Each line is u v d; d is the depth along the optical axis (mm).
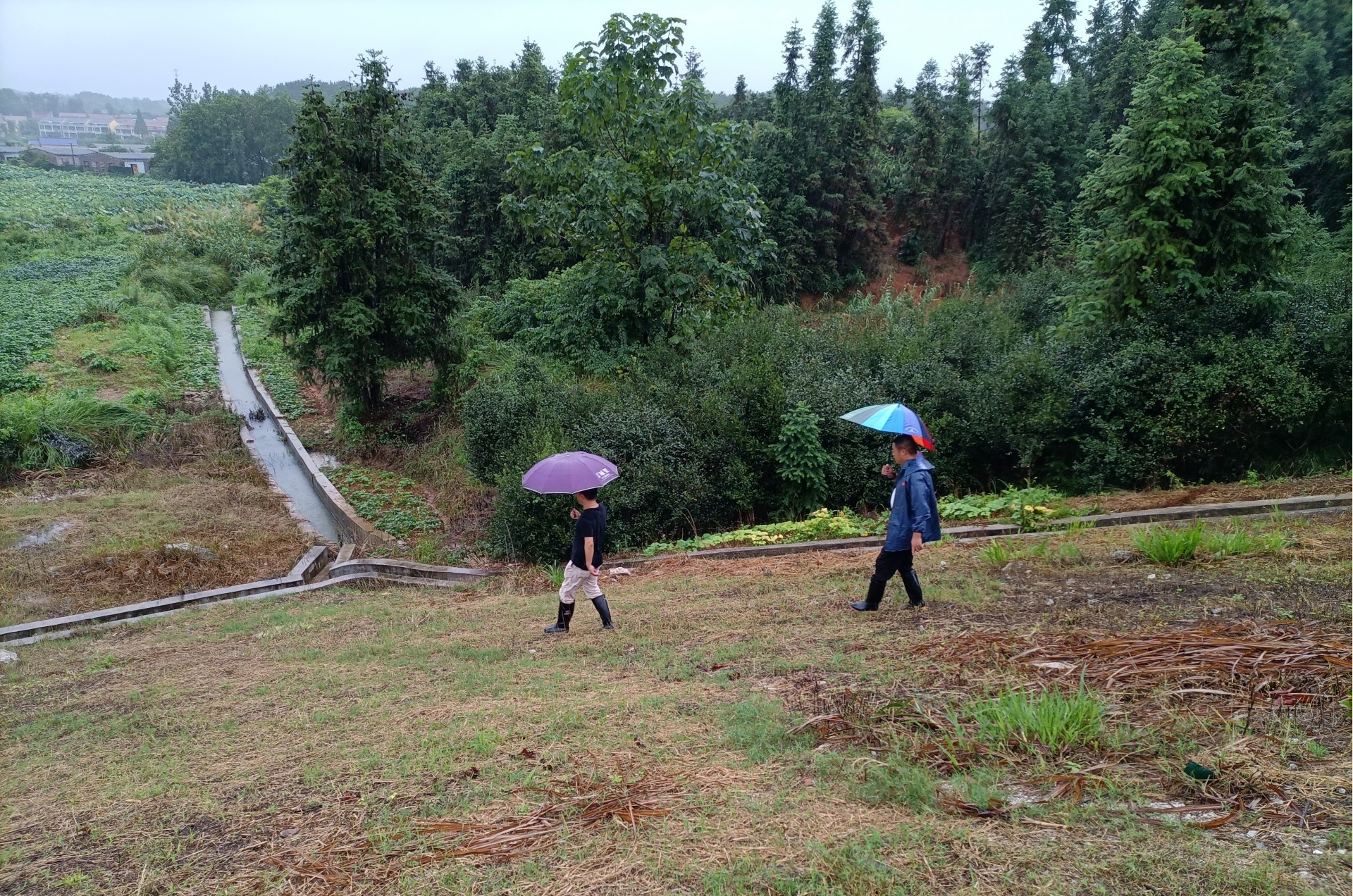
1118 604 6020
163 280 33719
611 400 14500
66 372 22203
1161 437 11570
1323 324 11430
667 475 12344
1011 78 41938
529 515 11984
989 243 42688
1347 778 3195
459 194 33125
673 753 4160
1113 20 55094
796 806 3455
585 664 6289
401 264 19828
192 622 9680
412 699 5770
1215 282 12344
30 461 16781
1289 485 10297
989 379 13352
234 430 20609
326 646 7949
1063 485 12750
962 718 4176
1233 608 5570
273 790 4238
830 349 15594
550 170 18438
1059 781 3408
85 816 4180
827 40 37531
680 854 3127
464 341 21438
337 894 3066
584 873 3045
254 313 32688
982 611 6332
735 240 18797
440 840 3408
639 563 11070
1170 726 3812
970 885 2744
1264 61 12531
